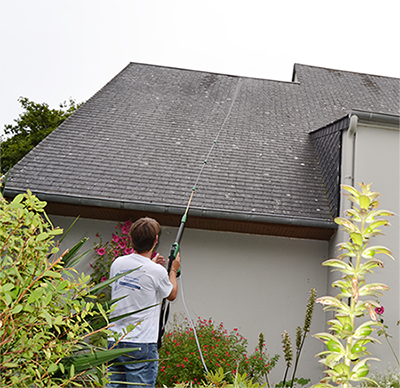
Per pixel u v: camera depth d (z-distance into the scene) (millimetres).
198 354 4441
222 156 6723
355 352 1575
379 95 9914
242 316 5527
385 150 5297
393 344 4668
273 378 5281
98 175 6000
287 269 5668
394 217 5062
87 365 1696
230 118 8102
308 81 10438
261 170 6445
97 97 8430
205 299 5586
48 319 1273
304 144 7355
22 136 18266
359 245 1640
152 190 5781
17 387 1334
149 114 7941
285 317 5516
